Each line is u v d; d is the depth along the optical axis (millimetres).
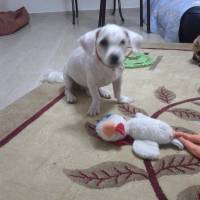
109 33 1281
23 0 3629
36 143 1235
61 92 1649
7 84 1855
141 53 2084
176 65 1918
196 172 1047
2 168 1109
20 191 1008
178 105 1460
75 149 1193
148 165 1088
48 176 1064
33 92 1652
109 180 1031
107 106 1496
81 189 1002
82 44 1333
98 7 3643
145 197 958
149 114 1397
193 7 2334
